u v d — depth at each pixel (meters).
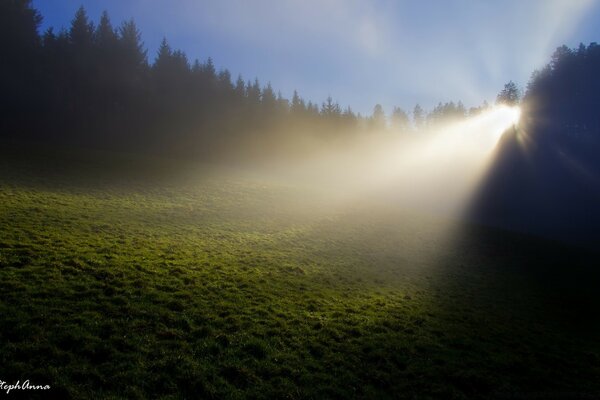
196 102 105.06
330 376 13.23
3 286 15.05
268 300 19.25
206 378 11.81
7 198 30.06
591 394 15.25
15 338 11.88
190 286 19.11
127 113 91.81
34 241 21.19
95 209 32.75
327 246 35.62
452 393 13.52
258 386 11.98
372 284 26.41
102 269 18.89
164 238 28.02
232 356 13.30
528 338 20.61
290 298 20.28
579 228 70.75
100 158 59.97
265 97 128.25
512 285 32.66
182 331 14.37
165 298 16.95
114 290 16.70
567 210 78.25
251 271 23.88
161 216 35.31
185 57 111.19
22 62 78.06
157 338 13.55
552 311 27.30
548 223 72.75
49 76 79.94
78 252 20.83
